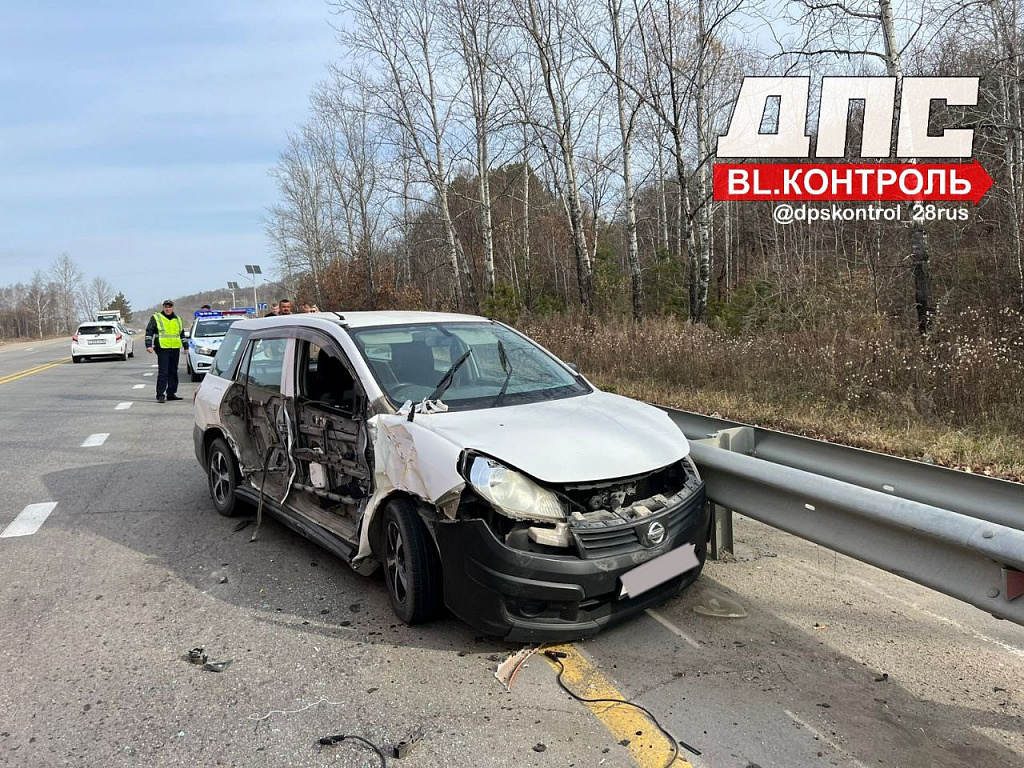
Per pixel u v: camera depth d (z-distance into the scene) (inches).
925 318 427.2
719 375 406.6
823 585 158.2
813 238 848.3
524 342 196.5
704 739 105.0
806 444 166.1
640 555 128.6
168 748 108.3
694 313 669.3
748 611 146.5
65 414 492.7
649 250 1296.8
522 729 109.5
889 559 117.1
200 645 141.9
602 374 473.1
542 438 136.8
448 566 131.3
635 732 107.5
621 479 132.0
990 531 98.5
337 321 182.2
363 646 138.5
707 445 159.0
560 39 690.2
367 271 1283.2
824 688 117.6
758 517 146.3
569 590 122.3
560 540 124.2
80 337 1069.1
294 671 130.1
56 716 118.1
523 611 125.4
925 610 144.8
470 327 193.6
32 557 197.9
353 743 107.7
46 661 137.5
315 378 185.8
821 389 337.4
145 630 149.7
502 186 1044.5
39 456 344.5
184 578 178.2
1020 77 402.6
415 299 1173.7
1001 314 382.9
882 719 108.5
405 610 144.2
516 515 124.0
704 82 673.0
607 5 669.9
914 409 288.2
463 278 1061.1
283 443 193.3
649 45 645.3
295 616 153.7
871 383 321.4
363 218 1289.4
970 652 127.6
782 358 384.5
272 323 212.7
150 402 547.2
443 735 108.7
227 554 194.5
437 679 125.3
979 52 423.2
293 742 108.7
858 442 265.1
